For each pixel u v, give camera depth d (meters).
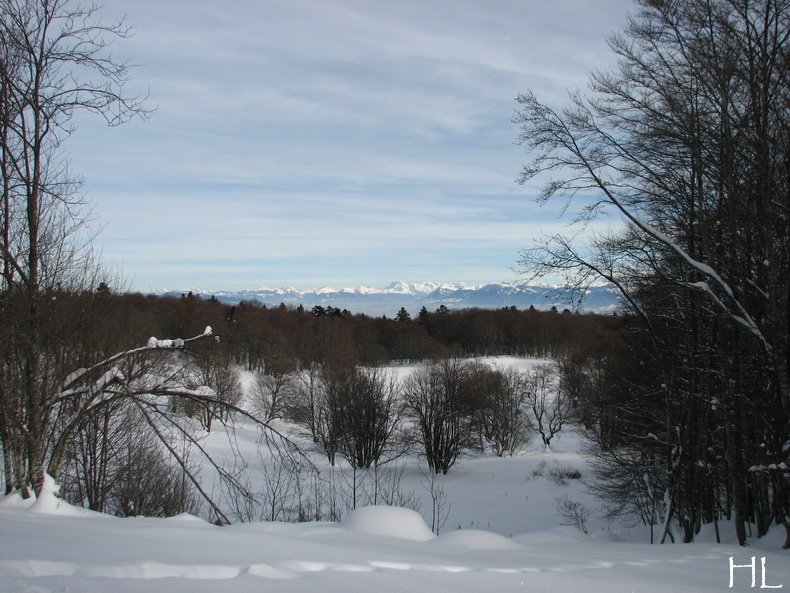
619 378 25.36
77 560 5.11
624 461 21.00
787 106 12.38
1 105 9.50
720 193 12.89
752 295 13.52
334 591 4.79
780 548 11.98
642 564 8.34
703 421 15.44
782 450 12.12
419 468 46.78
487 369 59.41
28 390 9.82
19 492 9.55
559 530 13.20
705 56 12.42
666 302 16.14
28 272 10.59
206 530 7.63
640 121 13.45
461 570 6.21
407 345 94.12
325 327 63.19
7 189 9.84
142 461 17.28
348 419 41.53
